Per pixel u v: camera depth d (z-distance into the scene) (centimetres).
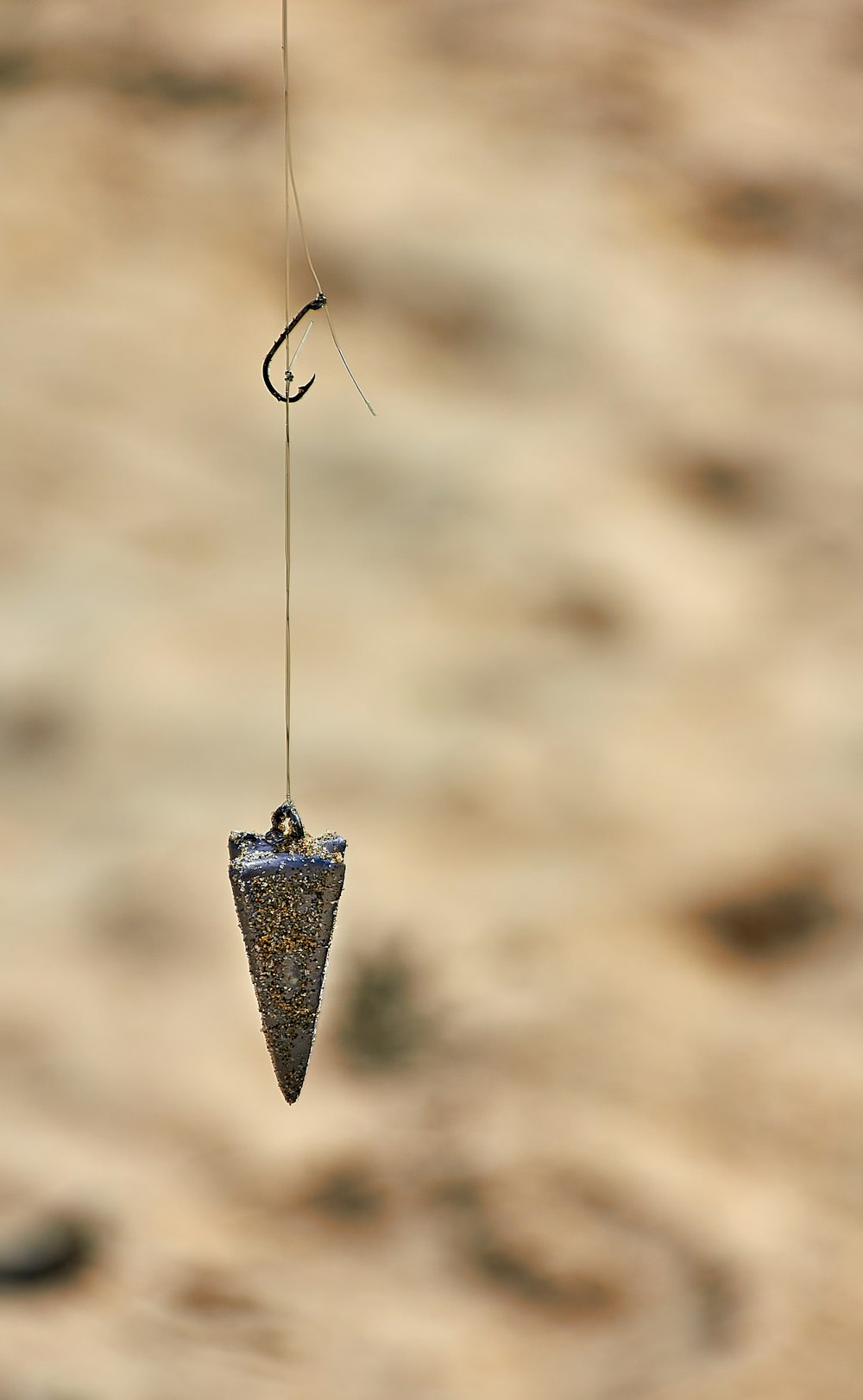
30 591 2761
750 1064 2081
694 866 2502
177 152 3538
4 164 3419
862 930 2364
